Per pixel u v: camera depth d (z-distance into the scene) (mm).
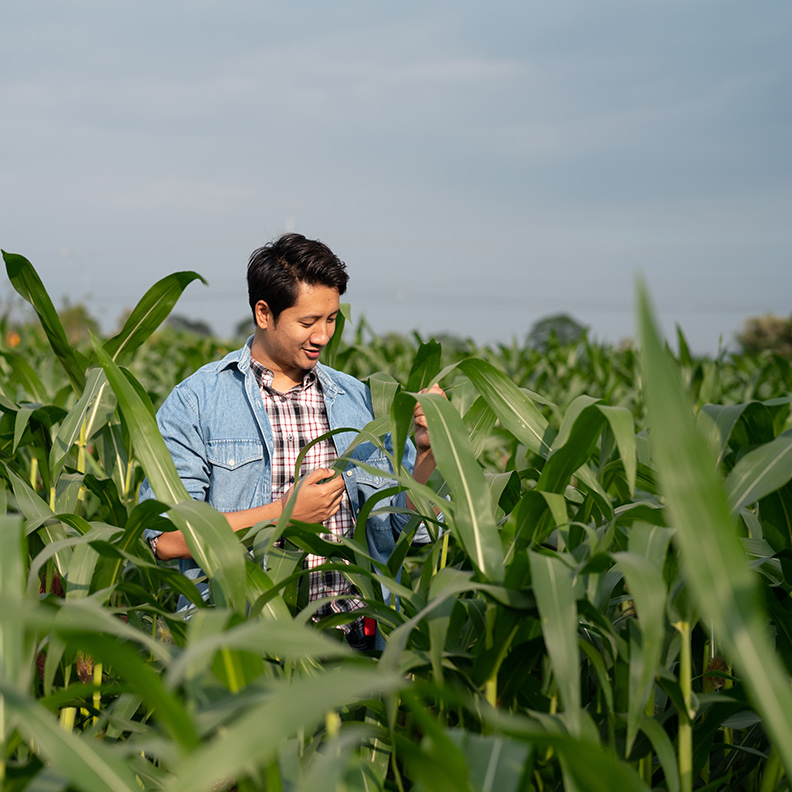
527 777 1074
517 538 1511
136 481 2729
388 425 1869
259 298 2162
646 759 1411
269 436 2254
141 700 1475
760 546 1693
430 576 1734
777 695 694
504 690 1374
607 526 1438
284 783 1125
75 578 1562
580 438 1423
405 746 1079
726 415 1582
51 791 942
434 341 2209
